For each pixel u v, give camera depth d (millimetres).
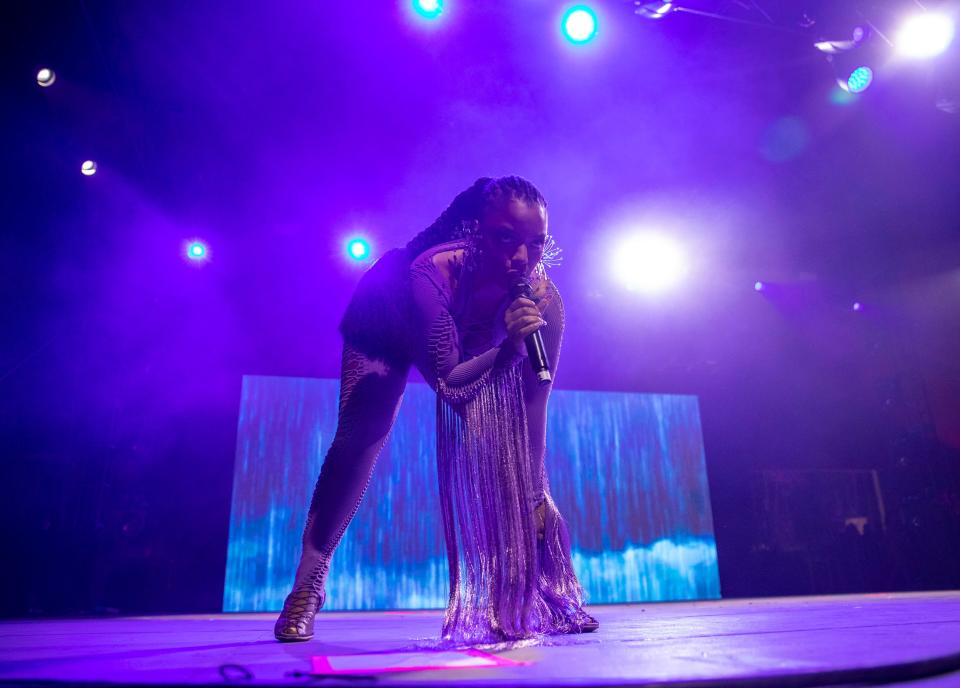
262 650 1606
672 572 7547
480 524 1612
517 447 1654
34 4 5387
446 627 1613
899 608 2924
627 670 1052
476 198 1882
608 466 7645
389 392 1939
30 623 3973
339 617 4328
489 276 1752
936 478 8141
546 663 1169
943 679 1104
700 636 1658
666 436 7961
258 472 6695
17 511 6551
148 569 6609
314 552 1967
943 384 8117
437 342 1683
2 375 6703
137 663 1357
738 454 8273
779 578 7934
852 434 8703
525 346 1626
